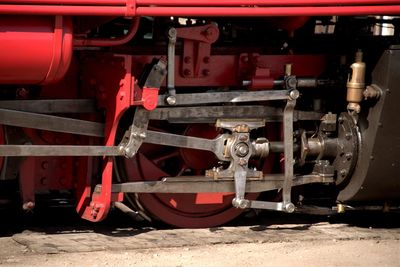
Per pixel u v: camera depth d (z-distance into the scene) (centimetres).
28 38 855
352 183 1064
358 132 1052
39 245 924
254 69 1029
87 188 979
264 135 1088
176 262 896
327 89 1074
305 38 1114
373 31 1271
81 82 988
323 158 1072
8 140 955
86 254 907
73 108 958
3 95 955
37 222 1068
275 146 1036
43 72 878
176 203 1049
